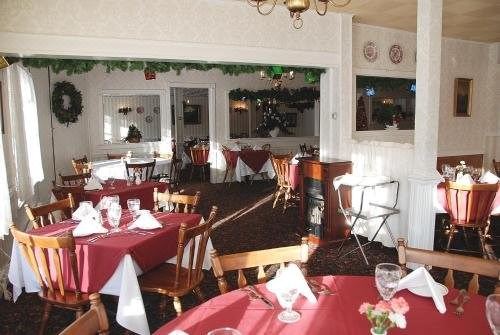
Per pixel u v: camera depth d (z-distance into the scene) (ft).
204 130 40.78
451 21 18.90
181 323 4.75
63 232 9.36
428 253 6.27
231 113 36.04
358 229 16.30
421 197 12.95
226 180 31.24
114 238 8.75
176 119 36.91
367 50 19.20
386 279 4.78
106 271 8.18
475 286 5.92
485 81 24.95
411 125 26.73
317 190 15.96
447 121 23.81
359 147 16.49
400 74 20.40
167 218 10.53
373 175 14.73
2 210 11.50
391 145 15.11
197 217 10.66
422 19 12.69
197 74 29.84
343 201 15.81
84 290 8.38
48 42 12.43
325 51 16.90
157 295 11.23
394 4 15.75
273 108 36.04
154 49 13.82
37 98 20.42
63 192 13.65
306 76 18.43
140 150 28.94
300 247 6.73
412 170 14.10
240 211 21.24
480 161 25.17
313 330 4.54
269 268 13.16
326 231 15.64
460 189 12.53
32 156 17.89
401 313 4.00
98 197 13.70
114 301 10.58
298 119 38.75
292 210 21.31
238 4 15.06
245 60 15.35
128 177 17.49
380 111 26.58
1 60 11.31
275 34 15.83
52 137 22.33
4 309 10.57
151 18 13.70
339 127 17.56
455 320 4.68
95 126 27.50
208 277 12.35
